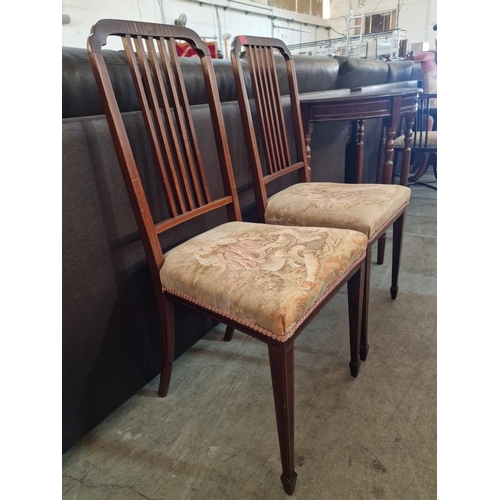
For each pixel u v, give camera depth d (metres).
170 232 1.10
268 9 5.52
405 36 5.85
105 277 0.92
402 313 1.44
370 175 2.65
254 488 0.84
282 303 0.68
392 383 1.11
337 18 7.04
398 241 1.40
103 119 0.85
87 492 0.85
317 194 1.27
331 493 0.81
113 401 1.02
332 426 0.97
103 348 0.96
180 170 0.98
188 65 1.11
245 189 1.39
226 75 1.23
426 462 0.87
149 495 0.84
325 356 1.24
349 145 2.27
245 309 0.71
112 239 0.92
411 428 0.96
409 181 3.11
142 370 1.10
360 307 1.03
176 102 0.96
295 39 6.35
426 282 1.65
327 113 1.56
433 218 2.38
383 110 1.57
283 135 1.37
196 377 1.18
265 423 1.00
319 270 0.79
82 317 0.88
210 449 0.94
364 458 0.89
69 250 0.82
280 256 0.83
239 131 1.29
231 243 0.92
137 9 3.80
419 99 2.41
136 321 1.04
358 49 4.54
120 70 0.89
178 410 1.06
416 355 1.22
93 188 0.85
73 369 0.89
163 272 0.89
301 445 0.93
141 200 0.85
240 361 1.25
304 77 1.70
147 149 0.98
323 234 0.93
